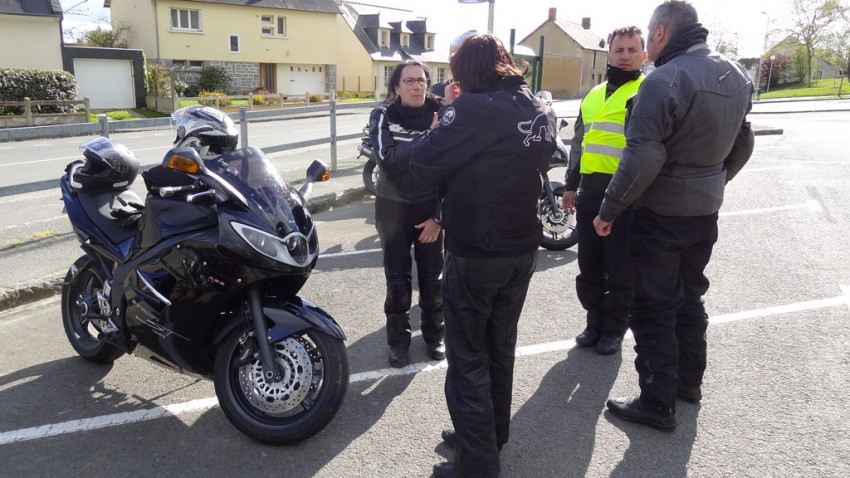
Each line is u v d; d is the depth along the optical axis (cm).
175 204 319
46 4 2652
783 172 1103
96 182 390
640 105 308
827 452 315
